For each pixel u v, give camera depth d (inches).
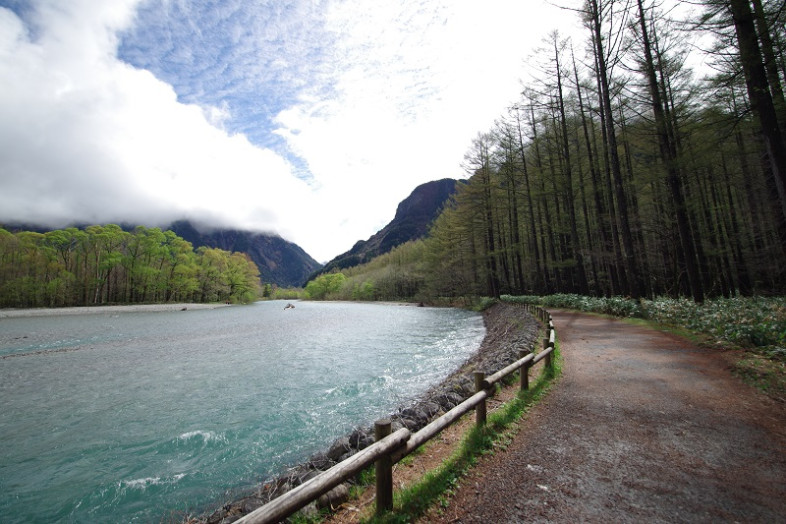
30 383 506.0
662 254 925.8
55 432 334.6
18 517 212.8
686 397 233.5
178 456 283.0
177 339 949.2
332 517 141.9
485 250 1542.8
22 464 275.9
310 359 642.2
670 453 166.9
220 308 2812.5
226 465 265.3
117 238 2474.2
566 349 398.9
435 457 186.1
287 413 367.2
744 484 139.9
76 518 210.4
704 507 127.8
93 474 259.0
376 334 968.9
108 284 2546.8
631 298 645.9
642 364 316.2
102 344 866.8
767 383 236.5
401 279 3164.4
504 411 225.8
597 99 850.8
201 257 3201.3
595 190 839.1
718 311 422.6
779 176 300.4
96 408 397.7
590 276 1348.4
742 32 321.1
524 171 1138.0
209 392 450.0
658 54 583.5
